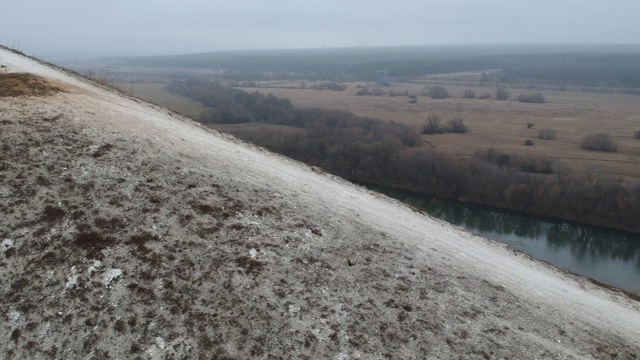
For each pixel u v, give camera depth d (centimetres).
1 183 984
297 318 859
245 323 831
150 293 845
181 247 941
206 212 1045
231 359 777
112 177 1063
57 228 920
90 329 785
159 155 1198
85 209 966
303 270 967
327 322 866
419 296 995
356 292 952
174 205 1037
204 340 794
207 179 1167
